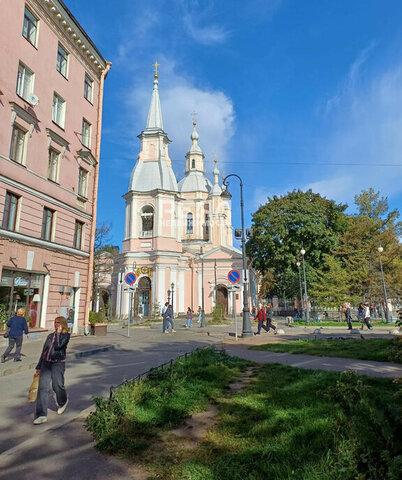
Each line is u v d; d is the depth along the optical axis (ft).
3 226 46.26
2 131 46.16
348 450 10.60
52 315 55.31
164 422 16.60
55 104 59.26
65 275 59.06
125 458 13.33
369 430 9.61
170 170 152.05
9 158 47.14
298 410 16.89
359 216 138.92
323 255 120.37
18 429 17.01
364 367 28.50
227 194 66.23
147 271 140.67
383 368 27.91
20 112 49.24
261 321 68.13
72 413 19.16
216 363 30.27
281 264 132.77
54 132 56.44
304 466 11.25
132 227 146.72
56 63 58.95
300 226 126.62
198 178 190.90
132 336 65.10
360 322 96.12
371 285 111.04
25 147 50.83
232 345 48.75
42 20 55.88
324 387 20.80
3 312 45.19
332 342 44.80
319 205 131.75
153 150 155.43
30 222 50.90
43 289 54.29
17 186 48.42
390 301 119.44
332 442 12.84
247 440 14.29
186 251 160.35
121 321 123.24
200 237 179.22
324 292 105.81
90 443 14.82
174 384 21.67
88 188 67.21
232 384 24.23
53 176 57.72
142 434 15.28
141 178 151.23
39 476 12.17
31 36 54.03
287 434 14.10
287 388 21.43
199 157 198.59
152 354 41.47
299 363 31.35
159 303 133.28
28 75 52.85
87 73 68.95
